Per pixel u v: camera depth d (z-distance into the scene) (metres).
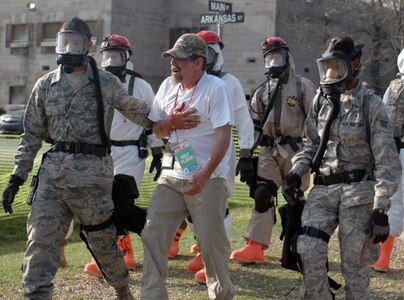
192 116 6.66
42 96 6.82
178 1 46.31
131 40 45.34
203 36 8.33
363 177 6.50
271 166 9.30
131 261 9.11
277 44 9.15
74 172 6.71
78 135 6.74
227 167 6.88
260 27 43.56
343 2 44.06
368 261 6.50
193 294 8.05
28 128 6.94
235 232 11.95
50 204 6.69
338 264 9.37
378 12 43.56
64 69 6.68
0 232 13.43
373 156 6.45
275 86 9.25
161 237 6.73
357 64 6.52
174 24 46.47
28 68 48.84
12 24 49.16
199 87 6.71
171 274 8.91
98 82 6.78
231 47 44.31
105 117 6.85
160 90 6.98
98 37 45.03
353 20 44.56
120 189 7.05
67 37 6.65
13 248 12.50
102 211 6.86
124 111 6.95
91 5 45.56
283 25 43.72
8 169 18.47
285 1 43.78
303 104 9.23
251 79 43.78
